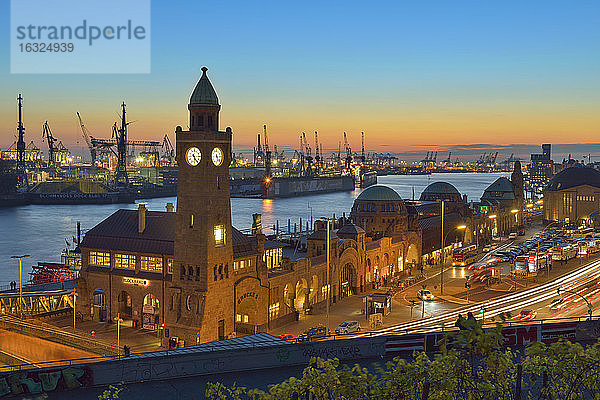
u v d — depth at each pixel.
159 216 105.44
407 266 153.88
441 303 121.00
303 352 61.31
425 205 192.75
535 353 33.56
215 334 91.75
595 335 66.62
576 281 141.12
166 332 91.75
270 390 32.31
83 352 85.38
